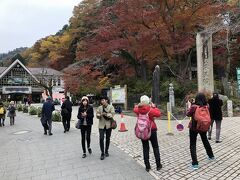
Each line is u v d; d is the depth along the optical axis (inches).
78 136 530.6
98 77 1453.0
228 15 980.6
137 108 289.6
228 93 1003.9
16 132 642.8
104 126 350.6
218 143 401.1
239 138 433.4
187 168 291.3
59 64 2586.1
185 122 672.4
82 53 1405.0
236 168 282.8
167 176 270.5
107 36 1213.7
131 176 278.1
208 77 919.0
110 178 276.5
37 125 751.7
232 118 719.1
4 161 378.0
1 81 2407.7
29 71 2475.4
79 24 2027.6
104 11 1284.4
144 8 1112.2
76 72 1454.2
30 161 366.3
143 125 283.4
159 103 898.1
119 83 1386.6
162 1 1063.6
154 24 1101.7
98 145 432.5
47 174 305.4
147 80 1344.7
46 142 487.5
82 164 331.3
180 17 1058.1
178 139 449.4
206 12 1032.8
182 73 1123.9
